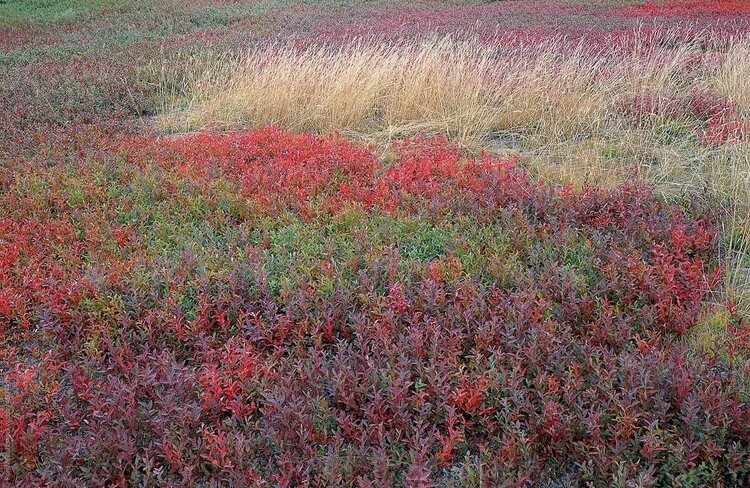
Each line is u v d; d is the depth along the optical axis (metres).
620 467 2.87
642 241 5.12
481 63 9.21
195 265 4.86
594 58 9.87
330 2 21.78
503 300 4.20
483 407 3.42
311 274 4.71
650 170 6.78
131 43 15.47
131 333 4.25
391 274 4.59
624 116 8.28
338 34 14.64
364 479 2.93
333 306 4.29
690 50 11.32
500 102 8.88
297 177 6.70
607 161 7.10
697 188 6.28
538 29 14.55
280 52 10.65
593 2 19.47
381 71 9.31
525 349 3.69
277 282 4.70
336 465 3.01
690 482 2.92
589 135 7.98
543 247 5.04
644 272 4.46
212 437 3.18
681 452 2.97
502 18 16.92
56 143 8.16
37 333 4.40
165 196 6.52
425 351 3.86
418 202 6.07
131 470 3.27
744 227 5.18
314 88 9.29
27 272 4.89
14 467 3.19
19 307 4.52
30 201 6.30
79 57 14.02
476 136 8.17
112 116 9.70
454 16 17.64
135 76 11.73
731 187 5.95
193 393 3.69
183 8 21.11
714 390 3.24
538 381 3.48
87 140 8.38
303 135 8.02
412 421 3.39
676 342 4.03
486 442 3.39
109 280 4.68
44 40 16.89
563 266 4.56
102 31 17.78
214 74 11.10
